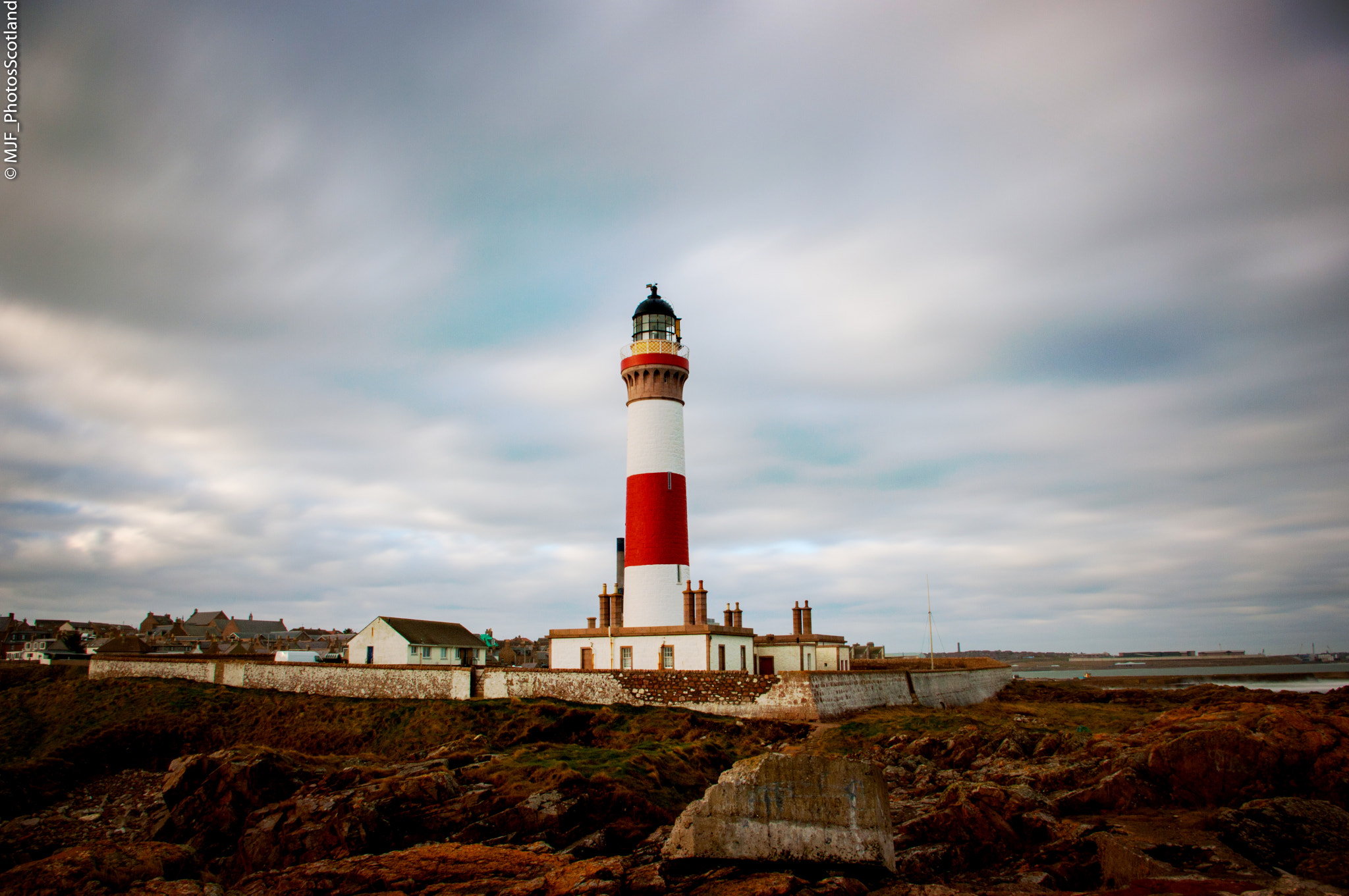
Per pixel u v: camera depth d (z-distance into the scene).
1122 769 29.27
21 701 70.81
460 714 56.88
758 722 50.91
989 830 26.47
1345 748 27.84
